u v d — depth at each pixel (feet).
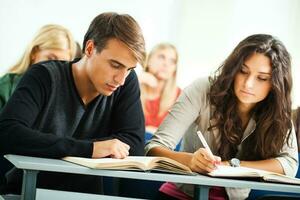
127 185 6.05
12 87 6.96
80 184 5.36
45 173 5.16
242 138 5.83
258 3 10.75
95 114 5.30
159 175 3.86
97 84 4.84
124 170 3.84
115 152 4.31
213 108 5.75
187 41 10.52
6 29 9.81
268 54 5.49
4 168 5.60
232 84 5.70
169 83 10.35
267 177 4.35
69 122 5.15
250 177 4.40
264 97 5.62
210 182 4.02
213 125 5.75
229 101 5.75
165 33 10.48
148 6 10.41
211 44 10.59
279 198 5.28
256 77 5.50
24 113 4.58
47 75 4.98
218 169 4.54
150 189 6.10
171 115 5.78
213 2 10.61
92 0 10.17
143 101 10.21
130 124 5.24
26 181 3.59
